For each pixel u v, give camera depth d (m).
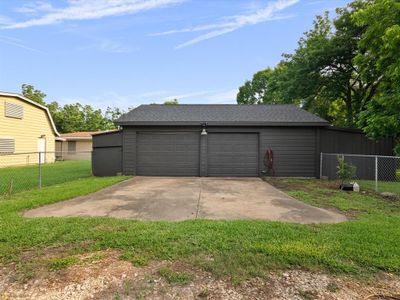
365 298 2.34
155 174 10.91
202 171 10.77
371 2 13.70
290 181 9.46
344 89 17.64
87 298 2.34
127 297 2.35
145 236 3.51
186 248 3.16
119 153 11.03
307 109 19.72
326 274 2.68
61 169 13.98
